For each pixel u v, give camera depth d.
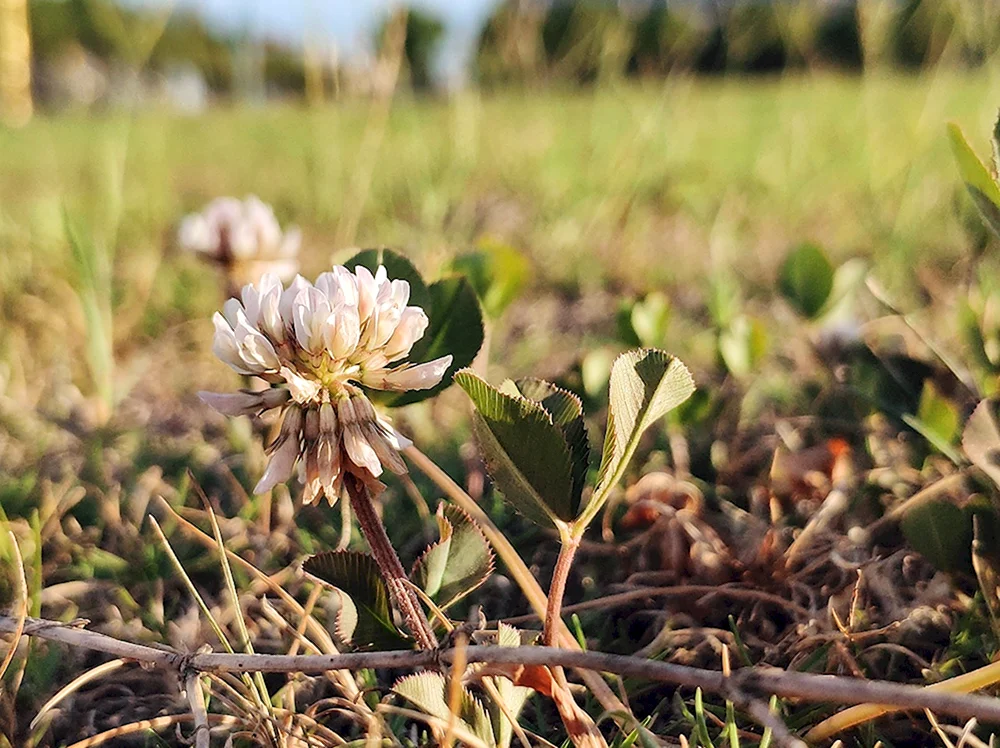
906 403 0.15
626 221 0.33
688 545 0.13
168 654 0.09
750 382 0.19
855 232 0.31
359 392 0.08
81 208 0.34
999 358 0.14
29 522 0.15
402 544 0.14
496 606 0.12
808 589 0.12
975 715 0.06
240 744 0.10
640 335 0.18
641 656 0.11
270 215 0.17
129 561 0.14
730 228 0.32
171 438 0.19
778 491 0.14
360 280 0.08
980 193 0.10
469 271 0.16
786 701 0.09
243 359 0.08
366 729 0.10
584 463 0.09
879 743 0.09
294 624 0.12
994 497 0.11
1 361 0.22
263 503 0.15
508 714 0.09
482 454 0.08
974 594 0.11
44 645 0.11
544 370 0.21
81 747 0.09
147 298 0.27
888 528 0.13
